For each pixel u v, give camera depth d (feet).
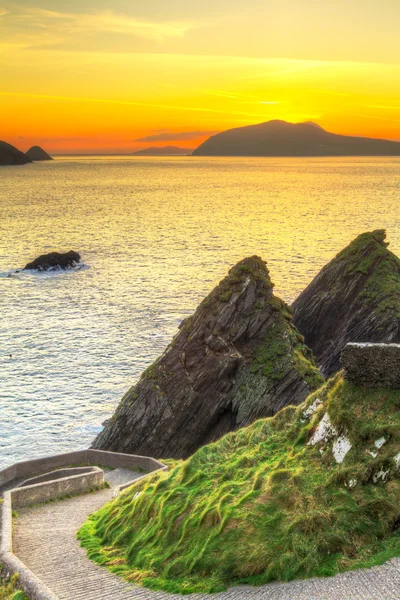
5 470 151.84
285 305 215.92
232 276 214.90
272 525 75.82
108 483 132.98
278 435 96.07
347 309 256.93
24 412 233.76
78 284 435.53
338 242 596.70
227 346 205.36
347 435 82.43
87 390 252.42
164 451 200.23
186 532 81.71
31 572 76.89
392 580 64.80
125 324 336.49
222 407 200.54
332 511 74.59
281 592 66.54
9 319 348.59
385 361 84.48
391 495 74.74
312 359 213.87
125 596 71.97
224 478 89.97
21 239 634.43
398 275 258.78
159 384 204.44
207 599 68.64
